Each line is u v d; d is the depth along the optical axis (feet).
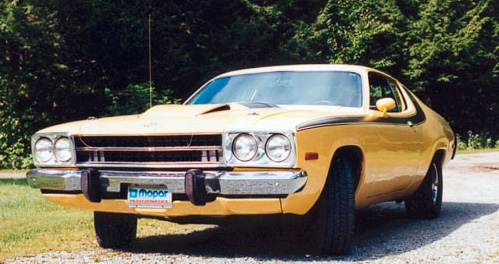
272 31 65.31
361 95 17.62
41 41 56.44
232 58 64.54
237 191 13.55
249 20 64.59
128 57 61.57
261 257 15.23
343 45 74.28
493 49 86.84
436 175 22.31
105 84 61.82
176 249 16.70
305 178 13.50
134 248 16.96
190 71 61.93
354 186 16.11
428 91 88.63
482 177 39.63
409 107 20.62
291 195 13.50
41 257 15.55
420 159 19.97
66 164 15.48
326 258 14.97
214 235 19.06
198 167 14.03
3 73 57.00
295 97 17.69
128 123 15.14
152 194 14.53
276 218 15.14
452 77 82.58
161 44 62.13
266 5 66.69
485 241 17.51
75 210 23.79
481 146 84.02
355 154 15.97
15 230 19.45
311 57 65.67
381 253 15.67
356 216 23.18
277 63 64.28
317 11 70.59
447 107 90.79
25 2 56.49
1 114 59.57
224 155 13.74
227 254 15.78
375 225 20.95
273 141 13.50
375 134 16.52
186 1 64.49
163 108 16.43
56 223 20.79
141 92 56.85
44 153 15.87
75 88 59.00
